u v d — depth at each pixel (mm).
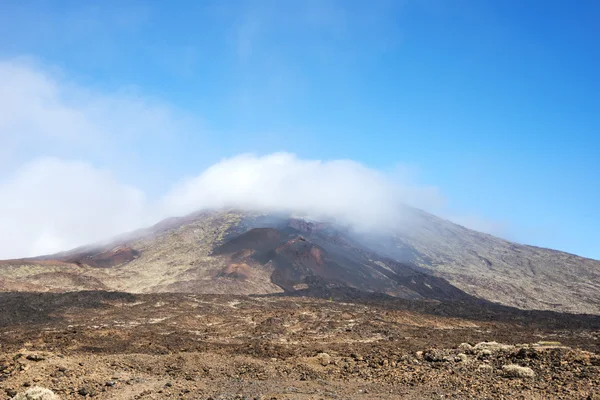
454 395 21797
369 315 89125
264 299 112750
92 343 45344
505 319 106000
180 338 54781
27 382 22578
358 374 28859
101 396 21859
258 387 24703
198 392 23406
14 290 118312
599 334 79812
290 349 45406
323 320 81000
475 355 31969
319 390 23984
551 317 114250
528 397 20609
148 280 162375
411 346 51281
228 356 34656
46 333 53531
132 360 31031
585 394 20391
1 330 62500
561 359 27297
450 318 96375
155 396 22266
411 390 23422
